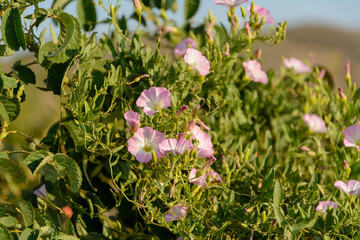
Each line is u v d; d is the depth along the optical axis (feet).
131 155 2.04
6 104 1.96
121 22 2.35
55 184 2.06
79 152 2.10
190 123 2.00
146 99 2.02
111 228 2.10
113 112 2.12
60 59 1.99
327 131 2.36
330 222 1.98
